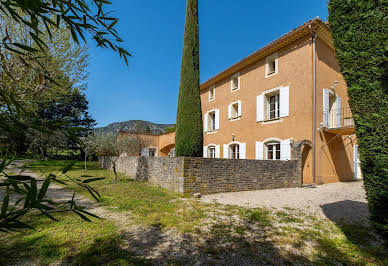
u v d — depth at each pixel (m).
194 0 9.41
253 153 11.88
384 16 2.95
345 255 2.97
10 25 4.64
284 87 10.33
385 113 2.92
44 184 0.88
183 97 8.87
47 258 2.70
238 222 4.19
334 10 3.63
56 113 21.34
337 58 3.56
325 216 4.76
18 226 0.78
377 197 3.08
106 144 11.25
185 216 4.45
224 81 14.84
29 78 3.53
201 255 2.90
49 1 1.21
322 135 9.43
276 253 2.99
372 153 3.10
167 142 19.98
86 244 3.11
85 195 6.45
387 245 3.16
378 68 2.97
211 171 7.00
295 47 9.98
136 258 2.76
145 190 7.26
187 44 9.13
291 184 8.67
